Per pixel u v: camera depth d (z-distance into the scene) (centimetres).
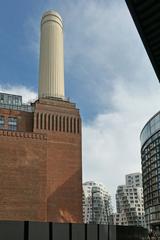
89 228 2778
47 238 2289
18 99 8806
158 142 12394
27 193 6338
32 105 8712
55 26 9862
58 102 8669
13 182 6306
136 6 1591
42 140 6781
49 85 9194
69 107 8712
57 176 7938
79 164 8300
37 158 6625
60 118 8500
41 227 2261
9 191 6225
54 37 9756
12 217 6094
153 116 12875
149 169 13012
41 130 8256
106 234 3067
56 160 8081
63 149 8256
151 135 12975
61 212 7656
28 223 2166
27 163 6512
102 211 17688
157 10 1586
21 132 6656
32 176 6469
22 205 6228
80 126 8656
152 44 1775
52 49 9619
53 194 7738
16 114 8344
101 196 18425
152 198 12506
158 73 1945
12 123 8225
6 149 6438
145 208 13638
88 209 17700
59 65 9550
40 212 6303
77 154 8369
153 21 1645
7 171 6328
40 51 9806
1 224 2050
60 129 8419
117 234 3309
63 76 9656
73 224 2572
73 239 2538
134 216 19575
